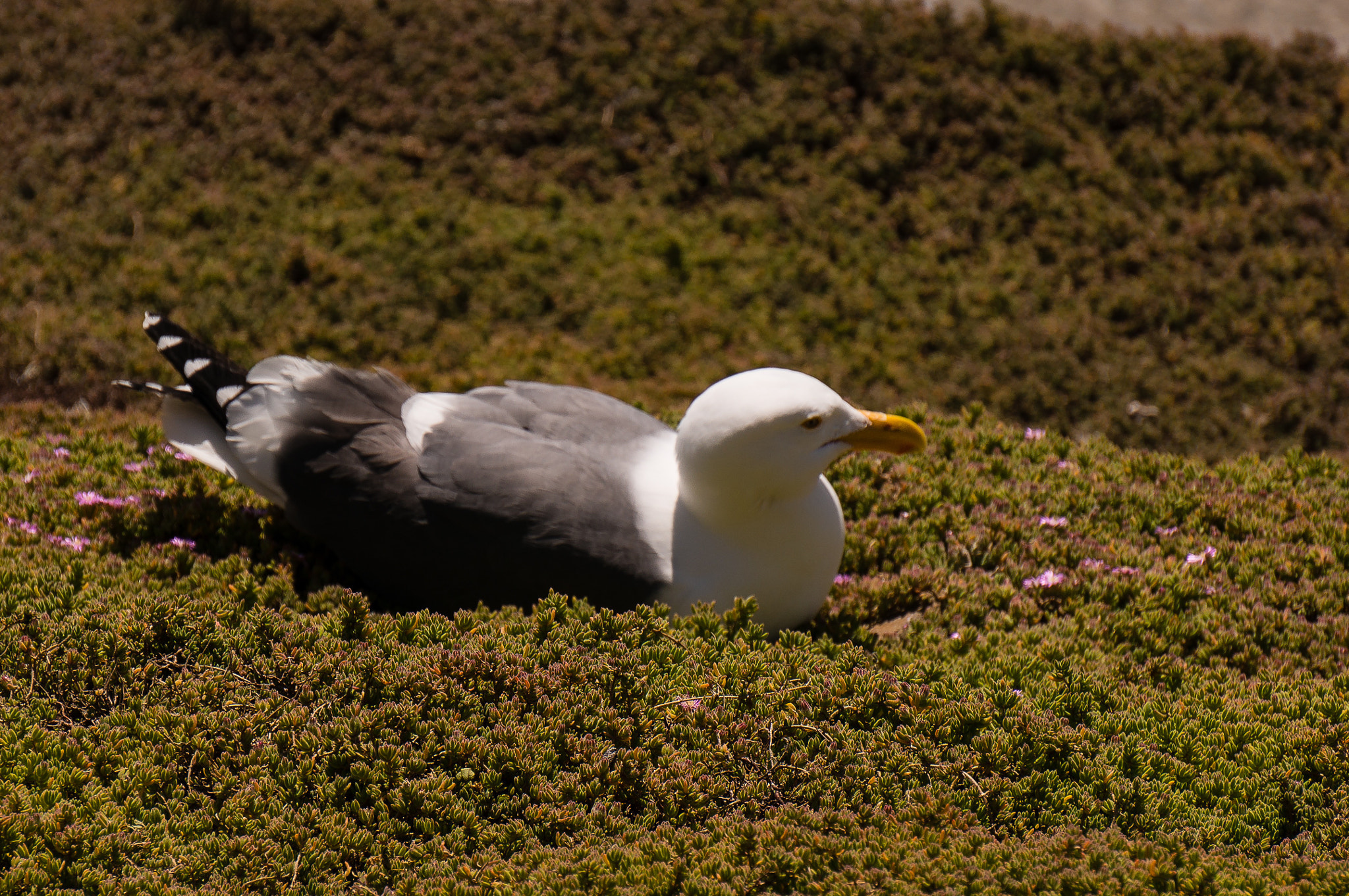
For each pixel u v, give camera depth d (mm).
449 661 6906
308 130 17734
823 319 15820
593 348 15406
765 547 8680
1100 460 11289
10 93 18141
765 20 18703
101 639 7051
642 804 6375
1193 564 9445
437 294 15852
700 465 8414
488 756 6402
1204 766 6887
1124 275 16406
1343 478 10703
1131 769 6801
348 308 15555
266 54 18531
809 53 18594
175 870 5777
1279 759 6891
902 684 7055
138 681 6840
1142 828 6328
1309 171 17594
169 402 10391
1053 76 18453
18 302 15367
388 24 18828
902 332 15648
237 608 7727
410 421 9359
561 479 8742
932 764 6559
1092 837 6016
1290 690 7695
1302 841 6258
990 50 18562
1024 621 8938
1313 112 18156
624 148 17734
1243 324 15688
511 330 15578
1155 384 15102
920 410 11875
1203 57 18578
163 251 16109
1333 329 15773
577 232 16734
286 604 8125
